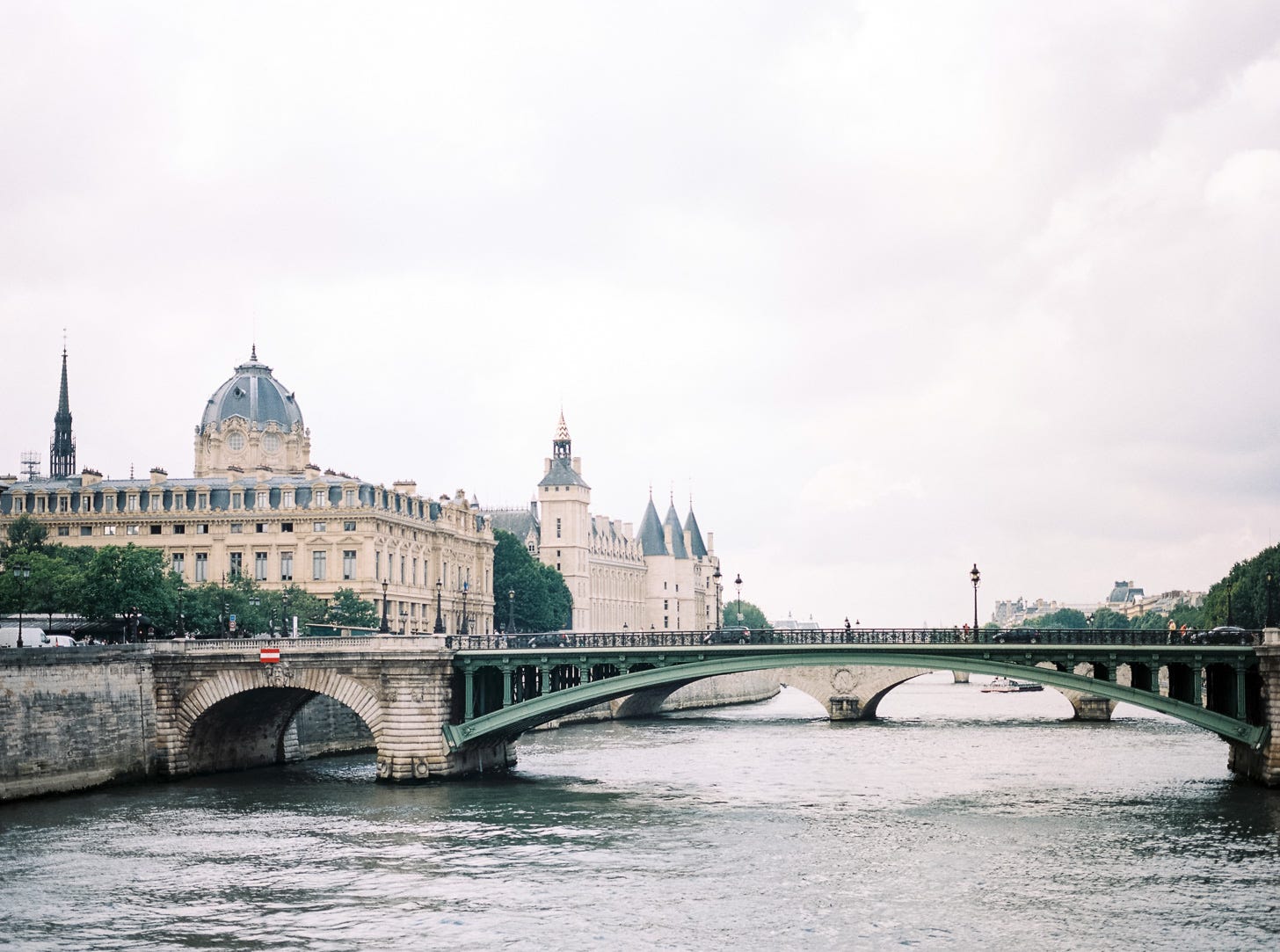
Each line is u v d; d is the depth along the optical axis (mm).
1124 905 75250
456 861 85812
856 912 74438
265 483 198625
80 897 77562
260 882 80875
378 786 114062
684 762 135250
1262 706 108750
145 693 117438
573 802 107062
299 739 137625
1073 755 140625
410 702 115188
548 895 77938
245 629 161000
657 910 74812
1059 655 112500
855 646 114625
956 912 74312
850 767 131125
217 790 111625
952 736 167000
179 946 69188
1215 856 86000
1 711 103188
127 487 199125
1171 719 198750
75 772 109562
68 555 180125
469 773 121250
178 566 197000
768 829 95875
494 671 126688
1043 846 89625
